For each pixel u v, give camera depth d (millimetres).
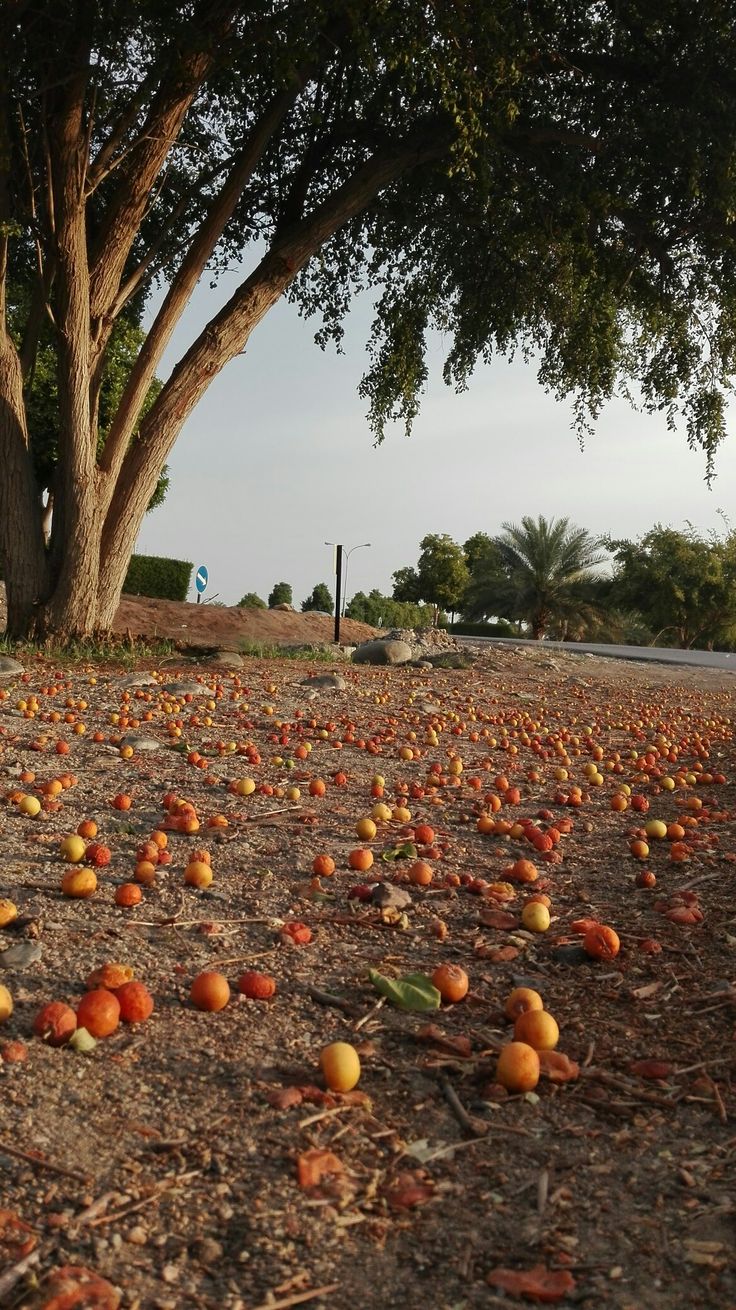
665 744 10695
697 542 63406
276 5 12219
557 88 14969
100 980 3330
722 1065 3070
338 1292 2012
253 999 3443
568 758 9711
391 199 17000
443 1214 2281
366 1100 2768
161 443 13914
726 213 14133
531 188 15305
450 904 4723
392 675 15945
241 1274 2051
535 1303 1991
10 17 11875
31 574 13633
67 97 12250
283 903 4539
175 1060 2957
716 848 6113
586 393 18578
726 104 13852
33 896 4359
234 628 23766
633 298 16781
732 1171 2479
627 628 68438
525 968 3914
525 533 50250
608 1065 3066
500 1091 2836
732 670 23562
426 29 11938
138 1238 2139
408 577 81375
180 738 8664
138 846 5273
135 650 13797
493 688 15641
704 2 13398
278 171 17312
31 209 13211
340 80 15602
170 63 12266
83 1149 2463
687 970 3904
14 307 20375
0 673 11422
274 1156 2471
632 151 14453
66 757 7551
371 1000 3502
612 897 5004
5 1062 2857
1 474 13406
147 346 13602
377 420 20234
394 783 7719
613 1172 2471
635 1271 2092
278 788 7051
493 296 18094
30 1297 1934
